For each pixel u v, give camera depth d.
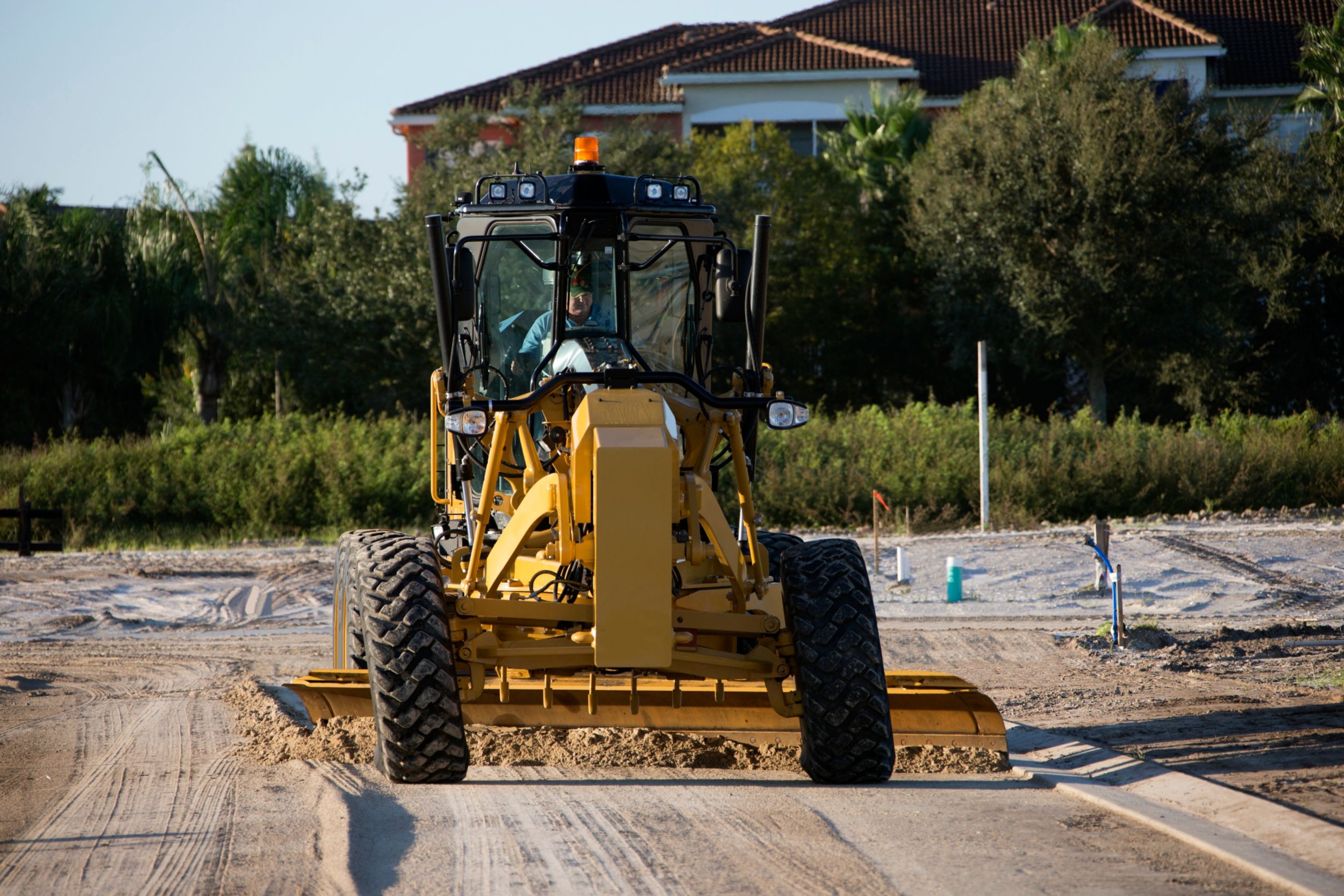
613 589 21.03
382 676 22.52
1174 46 164.50
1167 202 128.38
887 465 95.06
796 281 152.62
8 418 143.38
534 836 19.59
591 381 23.52
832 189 153.62
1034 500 89.50
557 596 23.22
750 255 26.06
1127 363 138.75
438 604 23.12
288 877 17.61
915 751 25.69
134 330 142.25
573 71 183.50
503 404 23.33
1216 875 17.33
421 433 110.19
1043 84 134.62
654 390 23.83
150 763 26.88
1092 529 75.69
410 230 142.75
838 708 22.81
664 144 150.12
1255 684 36.38
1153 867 17.75
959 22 180.00
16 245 139.50
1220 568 64.12
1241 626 50.06
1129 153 127.50
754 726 26.69
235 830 20.39
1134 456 92.75
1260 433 102.25
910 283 158.38
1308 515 84.88
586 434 21.67
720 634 23.39
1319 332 143.75
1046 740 27.73
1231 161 131.88
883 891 16.70
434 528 31.06
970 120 141.00
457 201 27.14
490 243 26.28
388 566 23.78
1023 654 43.88
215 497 99.69
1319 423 128.88
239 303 148.12
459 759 22.95
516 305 26.39
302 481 100.38
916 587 63.00
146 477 103.44
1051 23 176.75
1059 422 104.06
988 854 18.45
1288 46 170.75
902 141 157.50
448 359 24.70
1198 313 130.38
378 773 24.56
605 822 20.44
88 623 57.94
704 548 23.80
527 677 28.52
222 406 157.00
